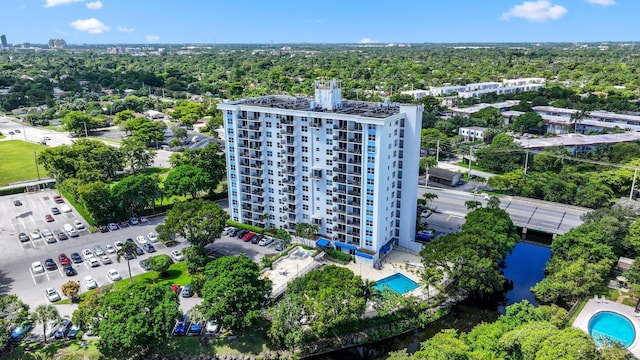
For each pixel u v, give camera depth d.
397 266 126.00
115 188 155.12
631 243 120.94
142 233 147.50
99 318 92.00
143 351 92.69
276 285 114.00
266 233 142.00
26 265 126.88
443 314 108.44
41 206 172.25
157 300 92.69
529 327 82.50
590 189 165.62
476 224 125.69
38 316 93.31
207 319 92.56
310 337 96.25
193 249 124.19
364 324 101.75
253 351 95.44
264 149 137.50
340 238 132.62
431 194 162.25
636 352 90.31
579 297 107.50
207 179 167.25
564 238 120.56
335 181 125.62
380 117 118.38
